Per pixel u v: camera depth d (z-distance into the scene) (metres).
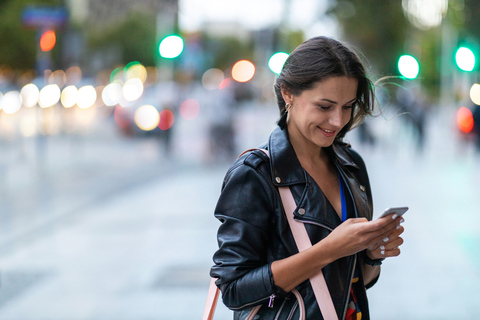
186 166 16.70
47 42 15.02
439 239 7.89
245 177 2.12
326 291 2.04
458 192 11.55
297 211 2.10
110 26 70.88
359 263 2.22
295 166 2.16
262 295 2.03
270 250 2.12
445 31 37.47
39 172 15.28
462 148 20.39
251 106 43.34
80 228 9.02
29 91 37.62
